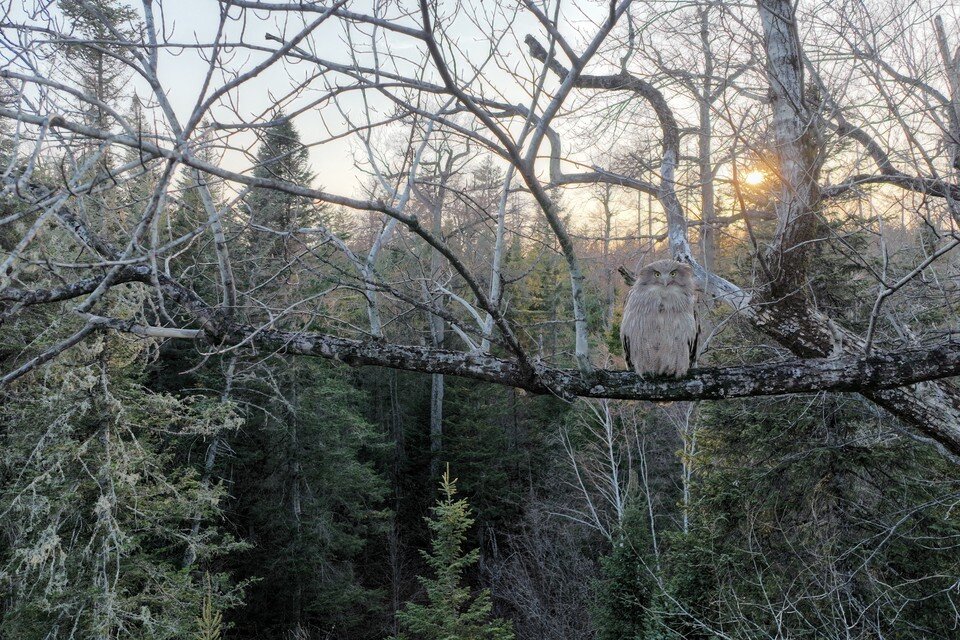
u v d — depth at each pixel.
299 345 4.43
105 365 9.95
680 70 5.74
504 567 20.19
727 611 8.89
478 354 4.48
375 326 4.45
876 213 5.89
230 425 12.59
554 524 19.73
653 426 17.78
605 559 12.00
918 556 8.34
